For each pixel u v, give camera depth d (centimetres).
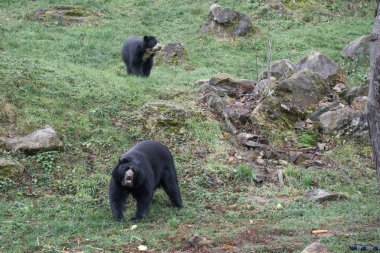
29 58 1756
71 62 2100
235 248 826
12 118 1335
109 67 2117
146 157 1016
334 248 787
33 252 828
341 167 1323
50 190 1141
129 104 1494
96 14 2722
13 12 2694
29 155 1235
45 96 1460
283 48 2372
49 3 2853
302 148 1398
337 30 2611
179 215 1037
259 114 1474
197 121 1417
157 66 2131
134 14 2773
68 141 1301
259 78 1789
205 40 2442
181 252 820
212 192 1180
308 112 1515
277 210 1076
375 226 933
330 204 1111
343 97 1600
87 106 1455
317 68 1759
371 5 2938
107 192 1143
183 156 1298
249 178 1227
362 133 1428
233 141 1395
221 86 1644
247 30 2483
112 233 917
